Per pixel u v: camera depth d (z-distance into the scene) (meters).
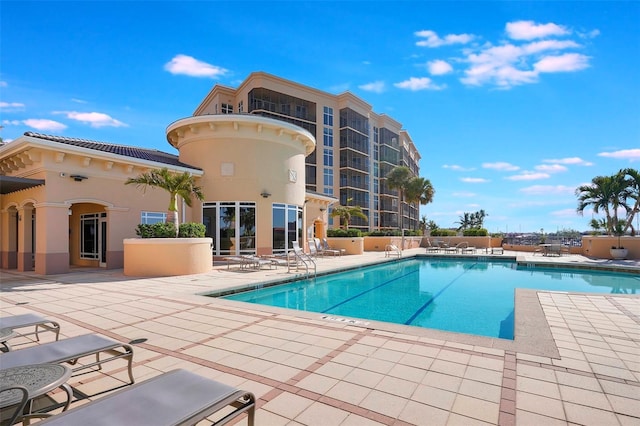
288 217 18.06
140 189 14.71
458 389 3.20
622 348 4.30
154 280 10.68
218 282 10.23
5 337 3.73
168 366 3.84
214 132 16.66
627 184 22.14
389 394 3.11
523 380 3.38
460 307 8.69
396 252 24.86
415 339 4.68
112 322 5.79
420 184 49.44
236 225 16.48
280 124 17.17
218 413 2.82
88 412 1.98
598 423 2.64
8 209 14.94
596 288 11.19
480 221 77.62
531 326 5.23
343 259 18.84
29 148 11.97
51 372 2.60
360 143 49.16
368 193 50.19
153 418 1.92
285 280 11.32
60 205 12.38
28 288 9.30
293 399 3.04
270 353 4.20
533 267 17.19
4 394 2.29
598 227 30.36
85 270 13.48
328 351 4.24
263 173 17.02
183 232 12.50
